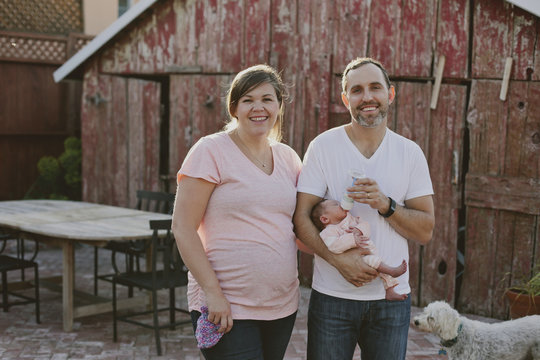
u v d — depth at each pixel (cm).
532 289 449
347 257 229
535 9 485
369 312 236
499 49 518
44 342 459
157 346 436
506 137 519
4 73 920
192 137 722
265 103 232
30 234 522
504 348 338
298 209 243
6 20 972
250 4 666
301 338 477
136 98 768
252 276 226
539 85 499
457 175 546
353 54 601
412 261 571
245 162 230
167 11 730
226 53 688
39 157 961
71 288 486
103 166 802
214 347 227
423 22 557
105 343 459
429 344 466
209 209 230
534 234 508
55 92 967
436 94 552
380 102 232
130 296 573
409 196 242
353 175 227
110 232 466
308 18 627
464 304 551
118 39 774
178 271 484
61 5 1033
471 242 544
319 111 624
